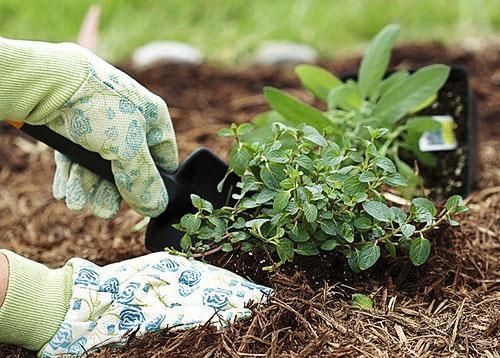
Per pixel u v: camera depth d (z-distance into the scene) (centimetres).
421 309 230
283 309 214
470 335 218
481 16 552
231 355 203
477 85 457
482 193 316
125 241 304
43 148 414
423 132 308
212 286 219
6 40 212
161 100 236
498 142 396
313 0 585
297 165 227
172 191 244
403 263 244
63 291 214
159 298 216
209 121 430
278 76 486
